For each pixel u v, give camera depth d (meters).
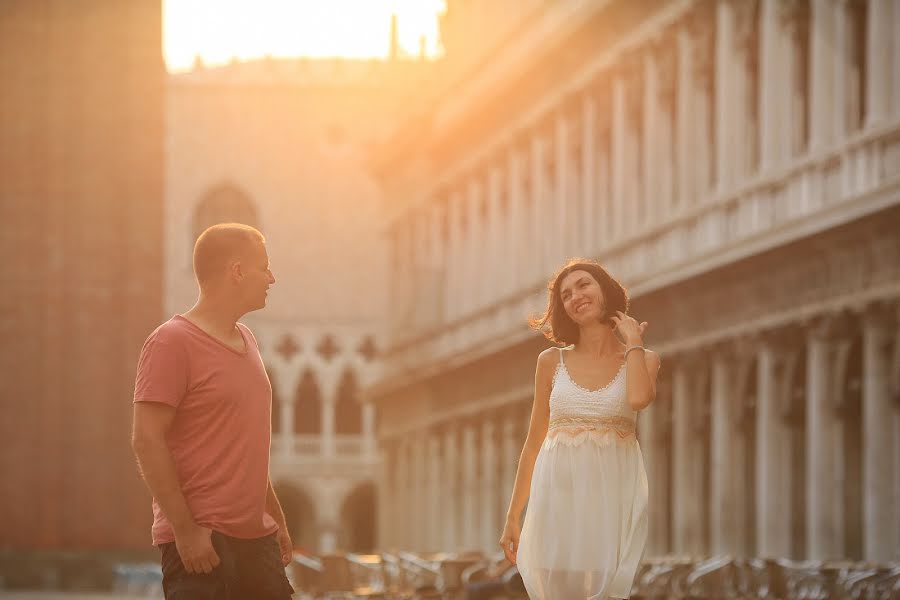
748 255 56.09
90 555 81.00
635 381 11.91
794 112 57.12
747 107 60.34
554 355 12.38
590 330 12.24
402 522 104.44
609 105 74.06
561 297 12.28
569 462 11.97
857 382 53.53
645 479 12.11
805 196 55.28
